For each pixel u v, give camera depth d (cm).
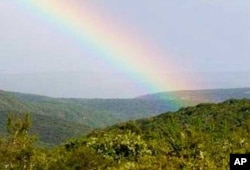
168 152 3475
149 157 3241
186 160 3095
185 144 3459
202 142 3488
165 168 3028
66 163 3195
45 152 3528
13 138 3303
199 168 2986
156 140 4375
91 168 3222
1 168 3095
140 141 4212
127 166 3162
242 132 4428
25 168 3131
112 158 3922
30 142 3375
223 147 3450
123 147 4106
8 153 3147
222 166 3028
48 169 3152
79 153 3300
